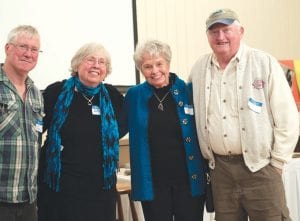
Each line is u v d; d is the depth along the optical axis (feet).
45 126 7.34
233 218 7.20
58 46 11.12
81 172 7.01
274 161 6.86
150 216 7.34
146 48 7.23
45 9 10.93
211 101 7.15
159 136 7.28
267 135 6.84
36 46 6.50
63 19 11.23
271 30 16.10
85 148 7.07
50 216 7.14
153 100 7.47
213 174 7.30
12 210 6.33
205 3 14.26
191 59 13.85
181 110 7.45
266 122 6.85
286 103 6.79
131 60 12.42
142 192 7.22
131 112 7.62
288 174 10.36
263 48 15.83
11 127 6.23
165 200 7.26
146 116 7.38
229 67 7.07
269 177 6.86
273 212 6.86
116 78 12.16
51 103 7.34
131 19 12.44
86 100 7.36
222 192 7.20
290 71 11.30
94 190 7.11
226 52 7.00
